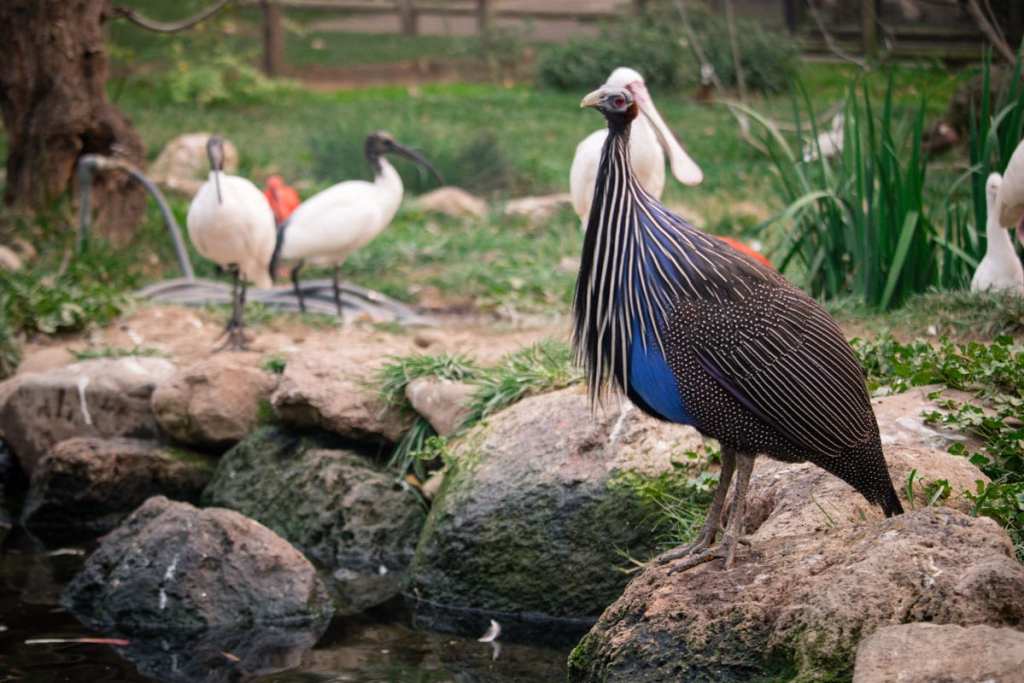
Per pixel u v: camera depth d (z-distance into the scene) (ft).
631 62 81.05
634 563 22.61
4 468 31.83
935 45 74.69
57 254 42.09
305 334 35.42
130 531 24.85
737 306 16.31
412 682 20.68
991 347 24.62
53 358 33.40
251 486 28.81
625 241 16.51
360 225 35.81
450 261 43.60
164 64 90.17
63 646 22.56
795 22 85.56
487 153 56.44
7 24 43.62
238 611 23.59
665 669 16.53
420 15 118.32
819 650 15.17
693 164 28.40
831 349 16.56
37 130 43.86
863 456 16.80
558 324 36.01
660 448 23.44
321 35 108.06
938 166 48.88
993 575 15.05
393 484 27.66
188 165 57.62
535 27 99.40
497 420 25.80
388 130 63.67
